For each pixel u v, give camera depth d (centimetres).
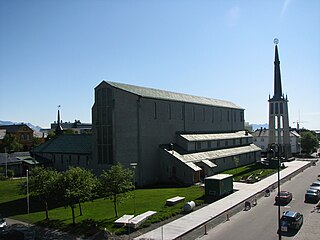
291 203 4059
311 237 2792
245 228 3070
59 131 9144
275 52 9588
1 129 11606
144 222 3175
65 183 3209
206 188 4488
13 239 2827
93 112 6116
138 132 5541
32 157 7319
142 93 5950
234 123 9488
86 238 2866
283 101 9388
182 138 6412
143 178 5541
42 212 3822
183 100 6944
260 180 5856
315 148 11369
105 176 3428
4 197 4819
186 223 3216
